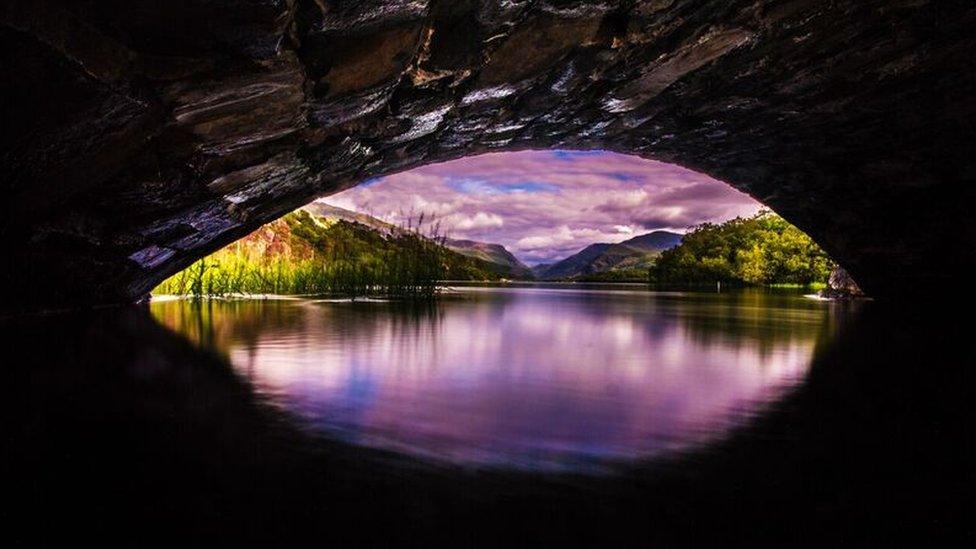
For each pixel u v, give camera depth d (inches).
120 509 71.5
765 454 98.0
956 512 76.4
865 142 286.0
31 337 218.8
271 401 130.6
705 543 66.6
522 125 224.4
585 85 188.7
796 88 217.0
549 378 165.3
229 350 212.1
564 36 148.6
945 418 123.5
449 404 130.3
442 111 181.9
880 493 82.1
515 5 127.6
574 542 65.7
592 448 99.4
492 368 181.9
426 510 73.0
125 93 109.0
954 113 246.2
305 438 101.9
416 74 146.6
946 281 465.7
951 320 377.4
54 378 150.9
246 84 119.1
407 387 149.5
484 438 103.6
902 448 102.3
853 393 148.8
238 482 81.1
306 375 164.9
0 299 230.7
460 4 121.5
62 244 199.9
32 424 107.6
